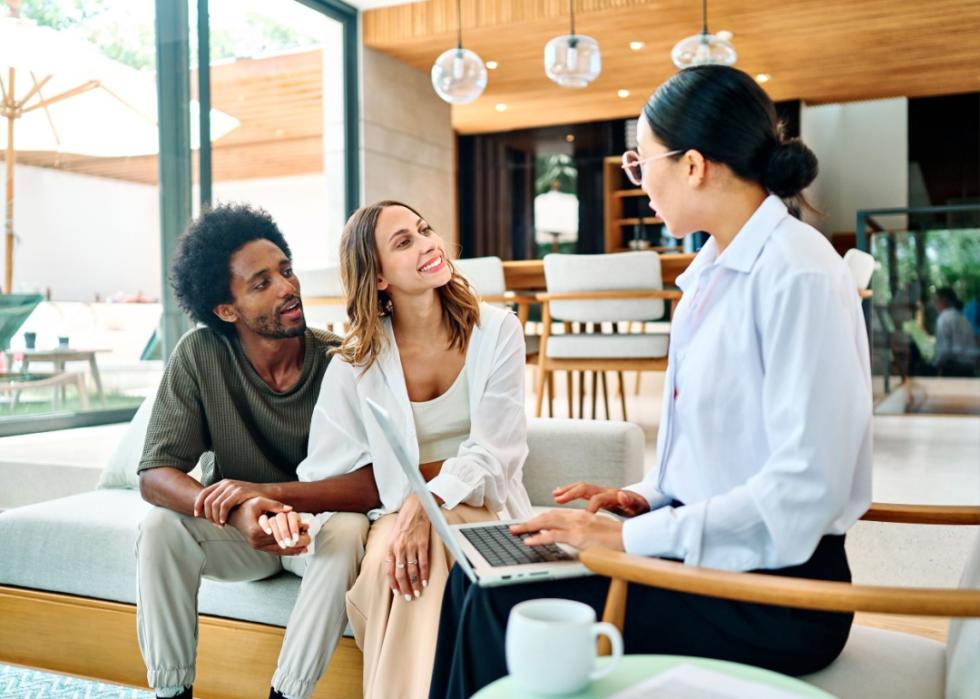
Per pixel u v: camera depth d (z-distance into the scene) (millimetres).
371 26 6863
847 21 6336
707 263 1412
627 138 9273
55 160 4191
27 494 3424
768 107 1344
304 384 1979
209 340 1961
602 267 4613
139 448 2473
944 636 2488
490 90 8141
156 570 1736
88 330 4332
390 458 1834
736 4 5988
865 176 9117
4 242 3945
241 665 1908
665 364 4543
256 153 8625
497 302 4852
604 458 2373
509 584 1295
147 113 4746
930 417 6172
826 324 1208
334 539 1715
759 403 1282
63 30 4270
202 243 1920
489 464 1812
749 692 928
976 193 8992
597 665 1017
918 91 8344
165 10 4844
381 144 7086
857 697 1242
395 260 1836
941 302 6262
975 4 5988
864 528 2842
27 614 2119
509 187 9789
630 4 6039
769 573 1270
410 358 1923
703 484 1342
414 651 1630
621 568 1164
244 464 1970
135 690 2180
